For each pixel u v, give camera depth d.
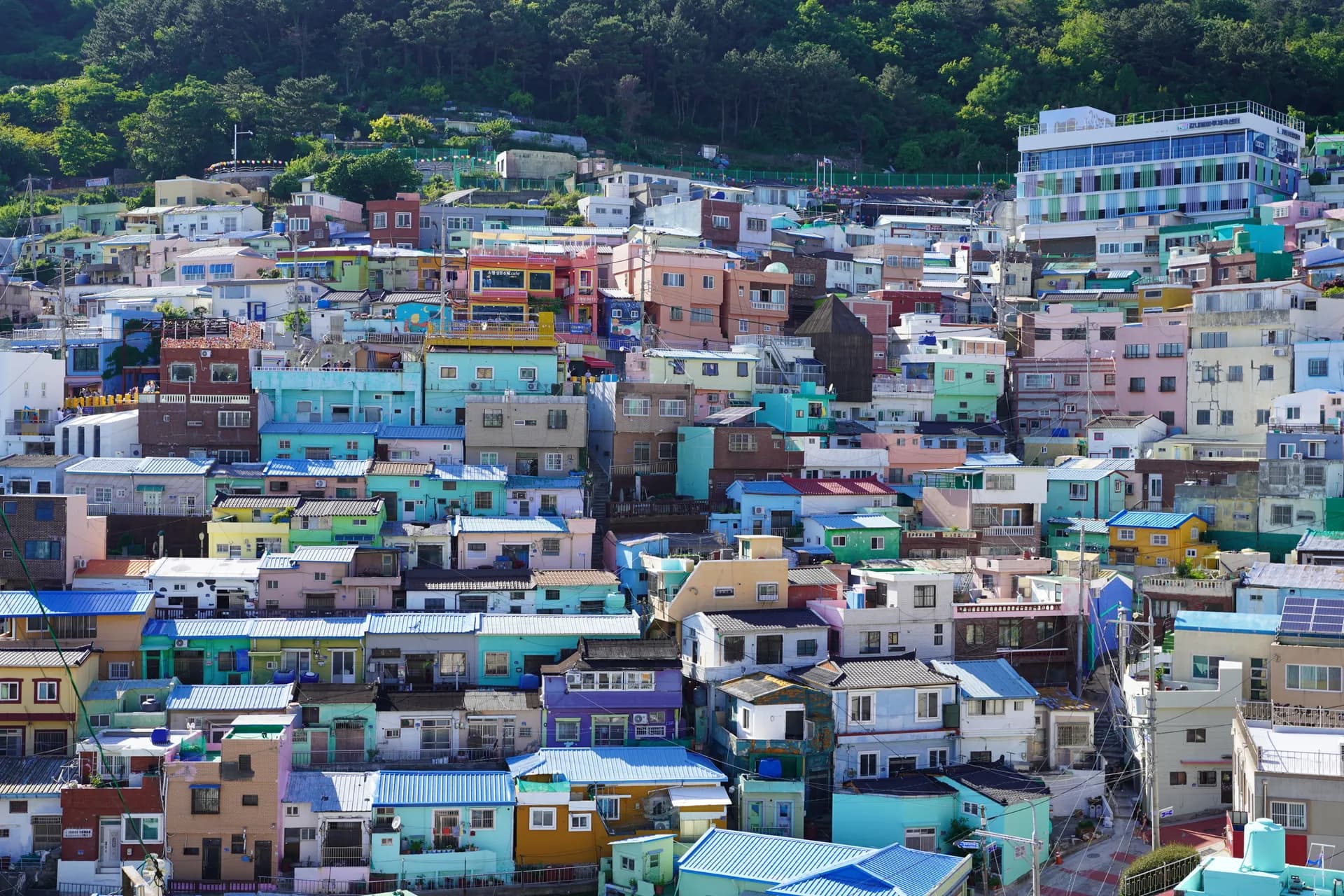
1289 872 45.69
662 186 158.38
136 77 188.25
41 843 61.28
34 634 68.62
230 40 188.12
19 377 93.12
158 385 99.62
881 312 120.56
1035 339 112.88
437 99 186.12
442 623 72.38
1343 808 53.88
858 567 81.62
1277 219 139.88
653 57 195.00
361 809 61.53
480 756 68.19
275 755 61.22
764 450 93.06
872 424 104.94
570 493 87.50
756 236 140.50
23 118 181.25
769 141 196.25
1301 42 190.88
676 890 58.97
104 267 141.25
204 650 70.38
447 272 128.25
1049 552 90.44
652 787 64.06
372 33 189.25
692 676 73.00
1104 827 66.00
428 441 90.31
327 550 76.81
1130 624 66.69
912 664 70.88
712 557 78.50
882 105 199.25
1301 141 157.12
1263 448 93.06
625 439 93.38
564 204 155.50
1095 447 99.94
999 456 99.62
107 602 69.75
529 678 71.69
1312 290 102.12
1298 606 65.88
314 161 162.62
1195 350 102.94
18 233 156.62
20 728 65.12
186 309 121.88
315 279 127.50
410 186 156.75
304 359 98.31
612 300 115.69
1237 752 61.09
